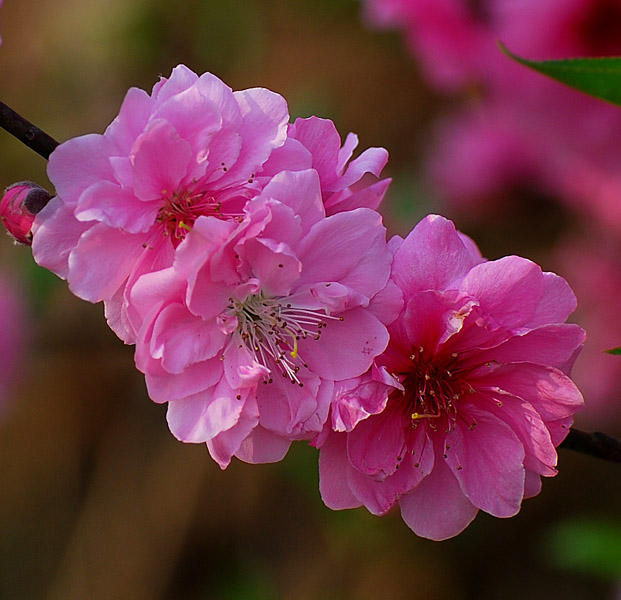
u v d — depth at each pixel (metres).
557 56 0.65
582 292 0.71
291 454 0.76
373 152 0.57
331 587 0.90
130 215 0.56
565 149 0.68
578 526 0.68
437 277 0.57
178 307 0.56
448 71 0.68
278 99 0.56
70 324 0.81
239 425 0.56
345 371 0.56
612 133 0.67
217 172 0.56
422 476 0.57
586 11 0.64
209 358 0.56
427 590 0.90
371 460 0.57
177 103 0.56
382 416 0.57
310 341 0.57
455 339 0.57
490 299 0.56
